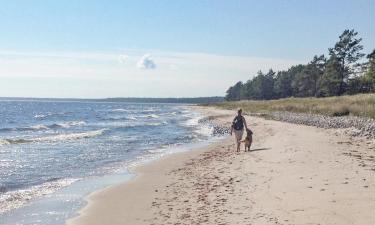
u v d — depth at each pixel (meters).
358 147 18.02
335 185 10.84
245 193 11.53
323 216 8.52
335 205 9.12
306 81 111.94
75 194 13.30
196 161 19.75
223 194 11.76
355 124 26.98
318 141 20.67
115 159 21.33
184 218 9.88
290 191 10.84
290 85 139.50
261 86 157.50
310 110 46.59
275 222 8.62
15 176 16.45
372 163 13.74
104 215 10.76
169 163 19.58
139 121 62.97
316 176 12.12
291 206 9.55
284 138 23.44
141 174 16.83
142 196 12.78
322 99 60.16
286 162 15.16
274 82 155.88
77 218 10.53
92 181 15.48
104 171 17.72
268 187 11.73
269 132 29.69
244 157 18.30
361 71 83.19
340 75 83.12
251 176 13.74
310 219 8.46
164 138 33.31
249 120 45.88
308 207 9.27
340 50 84.12
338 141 20.48
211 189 12.69
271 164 15.26
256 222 8.84
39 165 19.25
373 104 38.00
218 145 26.91
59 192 13.60
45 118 74.12
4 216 10.79
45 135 37.19
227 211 9.99
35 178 16.11
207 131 40.25
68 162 20.23
